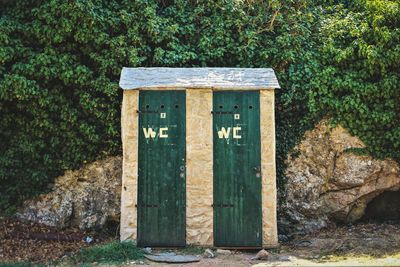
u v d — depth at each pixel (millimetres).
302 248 7652
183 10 9430
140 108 7535
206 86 7547
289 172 9008
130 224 7332
